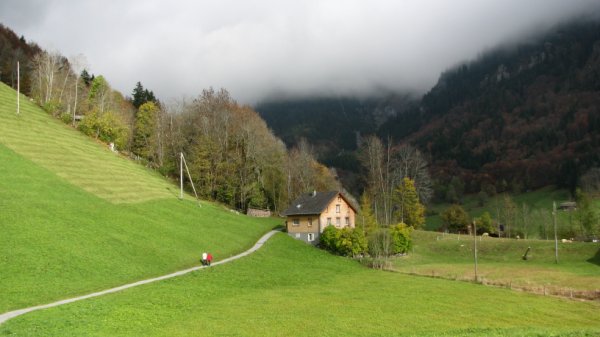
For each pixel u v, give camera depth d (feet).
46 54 469.57
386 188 449.06
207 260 209.97
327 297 171.73
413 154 627.05
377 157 470.80
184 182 413.80
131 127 499.92
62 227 191.62
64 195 234.79
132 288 156.76
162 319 128.26
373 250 301.02
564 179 648.79
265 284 192.03
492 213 573.33
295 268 237.04
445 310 155.12
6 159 256.73
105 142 422.82
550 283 217.97
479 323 138.82
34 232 176.96
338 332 123.75
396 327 131.13
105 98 501.15
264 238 306.14
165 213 276.62
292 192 475.72
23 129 329.93
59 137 350.43
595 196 543.80
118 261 181.27
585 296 189.26
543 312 156.46
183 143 440.45
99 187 276.62
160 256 203.00
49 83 450.71
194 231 261.03
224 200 415.85
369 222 336.08
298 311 146.72
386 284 207.41
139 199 285.84
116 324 118.52
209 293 163.94
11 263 149.89
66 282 150.00
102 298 139.95
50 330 108.37
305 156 492.13
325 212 332.39
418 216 425.28
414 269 263.70
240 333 120.16
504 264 289.74
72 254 171.53
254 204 428.97
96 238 194.59
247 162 424.05
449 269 266.16
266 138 459.32
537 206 586.04
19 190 216.54
